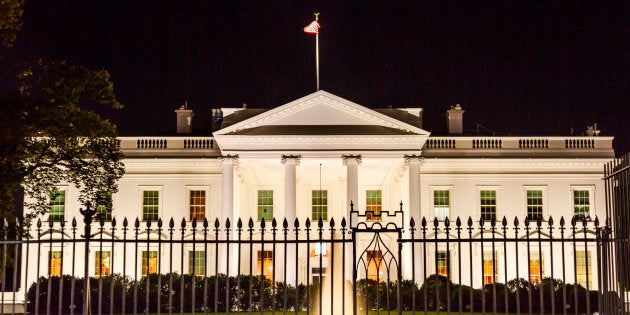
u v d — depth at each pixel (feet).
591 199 164.25
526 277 160.25
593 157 164.66
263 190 170.19
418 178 148.56
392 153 149.18
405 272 153.48
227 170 148.97
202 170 165.27
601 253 48.93
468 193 164.76
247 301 112.16
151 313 107.55
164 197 164.35
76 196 160.56
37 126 86.07
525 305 113.29
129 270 159.84
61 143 91.09
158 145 166.30
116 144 98.89
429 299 114.21
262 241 47.01
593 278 159.22
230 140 149.48
